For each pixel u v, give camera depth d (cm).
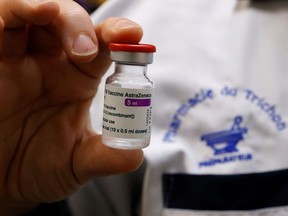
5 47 50
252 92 78
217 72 79
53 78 54
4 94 51
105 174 51
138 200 78
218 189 73
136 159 49
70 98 55
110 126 46
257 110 76
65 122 56
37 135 56
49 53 53
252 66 80
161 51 81
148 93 45
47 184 57
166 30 83
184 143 76
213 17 85
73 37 45
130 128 45
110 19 48
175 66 80
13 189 59
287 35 81
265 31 82
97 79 55
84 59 45
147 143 46
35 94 54
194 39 82
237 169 74
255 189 73
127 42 46
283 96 77
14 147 56
